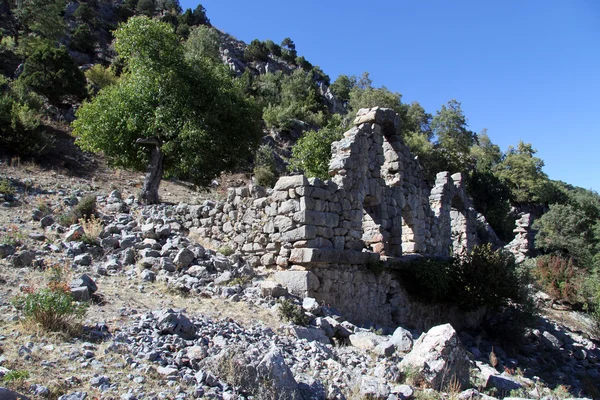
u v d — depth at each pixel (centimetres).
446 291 1467
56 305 594
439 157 4750
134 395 450
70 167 2364
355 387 603
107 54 6059
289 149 4594
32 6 5528
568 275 2520
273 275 1104
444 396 659
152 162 1975
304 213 1096
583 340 1894
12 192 1491
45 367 476
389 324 1309
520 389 805
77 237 1108
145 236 1184
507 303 1592
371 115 1501
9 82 3297
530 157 6694
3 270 834
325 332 877
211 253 1166
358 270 1224
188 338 644
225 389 504
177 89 1953
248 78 6844
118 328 630
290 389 517
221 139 2050
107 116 1959
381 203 1462
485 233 3819
